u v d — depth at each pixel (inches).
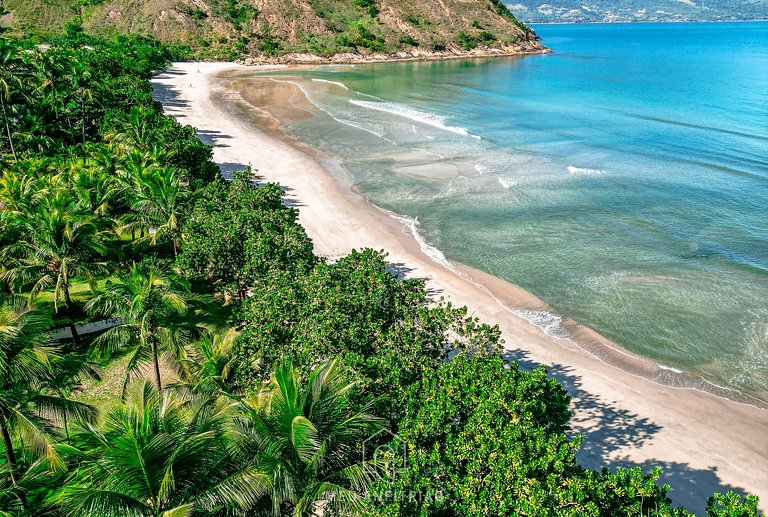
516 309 1257.4
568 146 2480.3
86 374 756.0
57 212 1037.8
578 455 845.2
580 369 1051.3
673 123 2874.0
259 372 797.2
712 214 1733.5
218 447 550.9
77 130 2258.9
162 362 1024.9
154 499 514.0
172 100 3513.8
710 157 2283.5
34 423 630.5
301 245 1158.3
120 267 1318.9
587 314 1229.7
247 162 2251.5
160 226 1334.9
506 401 663.8
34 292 1068.5
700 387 1005.2
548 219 1720.0
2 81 1900.8
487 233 1633.9
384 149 2450.8
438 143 2536.9
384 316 898.7
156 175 1305.4
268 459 544.7
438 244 1574.8
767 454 855.7
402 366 752.3
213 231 1187.9
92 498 477.1
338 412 584.4
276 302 901.2
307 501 539.5
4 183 1315.2
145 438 502.3
